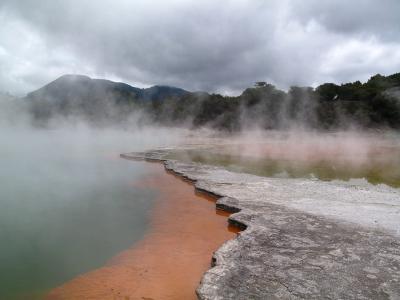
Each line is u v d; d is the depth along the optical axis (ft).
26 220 27.09
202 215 28.63
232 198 31.09
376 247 19.69
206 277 16.17
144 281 17.46
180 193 36.42
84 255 20.65
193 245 22.24
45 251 21.07
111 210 30.04
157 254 20.83
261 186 36.42
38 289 16.57
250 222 24.12
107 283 17.24
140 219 27.55
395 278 16.16
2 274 18.10
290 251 19.10
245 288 15.21
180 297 15.89
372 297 14.55
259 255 18.57
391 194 32.89
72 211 29.73
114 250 21.36
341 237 21.17
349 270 16.90
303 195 32.40
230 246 19.79
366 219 24.71
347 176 44.06
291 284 15.53
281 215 25.68
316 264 17.52
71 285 17.01
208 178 41.09
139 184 40.98
